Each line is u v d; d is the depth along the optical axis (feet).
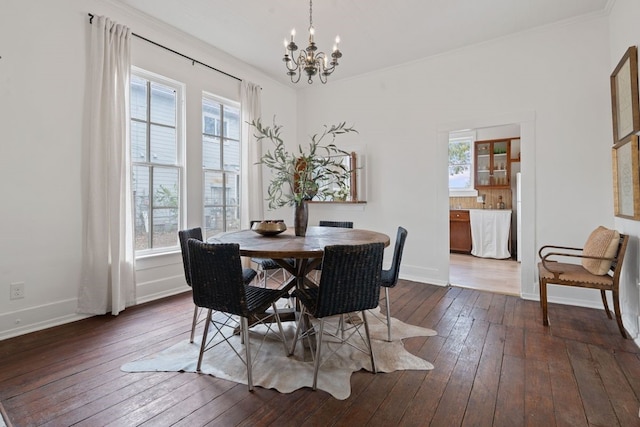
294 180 8.67
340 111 15.20
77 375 6.04
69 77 8.52
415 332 8.04
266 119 14.84
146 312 9.37
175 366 6.35
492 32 10.88
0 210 7.48
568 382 5.81
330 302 5.60
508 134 19.13
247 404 5.25
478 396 5.43
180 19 10.20
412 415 4.97
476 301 10.58
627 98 8.12
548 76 10.53
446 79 12.40
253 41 11.61
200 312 9.37
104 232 9.03
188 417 4.92
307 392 5.56
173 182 11.27
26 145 7.84
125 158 9.53
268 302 6.20
